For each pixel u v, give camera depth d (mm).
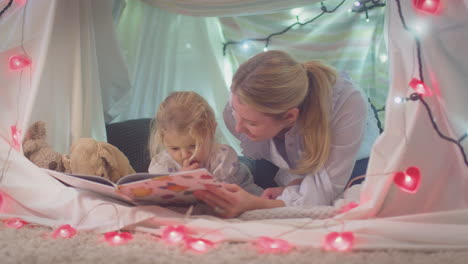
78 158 1521
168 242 1142
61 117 1662
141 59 2008
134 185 1152
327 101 1332
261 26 1977
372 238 1114
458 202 1219
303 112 1339
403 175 1188
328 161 1357
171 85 2066
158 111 1504
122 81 1940
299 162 1403
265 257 1047
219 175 1492
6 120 1491
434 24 1193
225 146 1556
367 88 1921
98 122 1806
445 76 1204
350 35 1903
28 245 1117
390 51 1223
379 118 1905
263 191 1605
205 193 1225
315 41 1933
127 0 1966
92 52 1759
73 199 1281
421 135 1192
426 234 1107
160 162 1540
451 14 1189
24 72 1506
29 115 1456
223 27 2031
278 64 1240
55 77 1632
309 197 1339
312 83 1331
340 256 1055
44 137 1565
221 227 1164
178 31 2029
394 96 1201
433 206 1225
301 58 1952
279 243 1101
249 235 1146
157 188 1174
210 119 1507
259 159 1667
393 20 1225
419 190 1210
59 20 1624
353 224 1140
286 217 1240
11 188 1387
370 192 1198
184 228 1178
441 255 1044
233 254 1064
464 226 1122
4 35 1506
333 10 1885
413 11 1192
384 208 1208
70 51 1667
